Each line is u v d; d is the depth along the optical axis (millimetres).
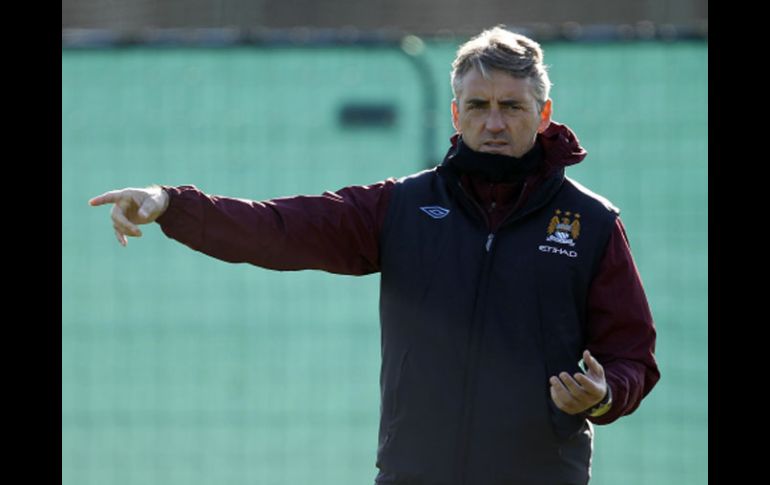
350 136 21578
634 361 10859
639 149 21359
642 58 21328
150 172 21797
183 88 21797
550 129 11328
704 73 21172
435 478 10641
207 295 21641
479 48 10961
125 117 21781
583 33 21406
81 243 21641
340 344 21469
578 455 10891
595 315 11000
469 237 10945
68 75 21734
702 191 21234
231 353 21531
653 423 21047
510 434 10586
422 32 24328
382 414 11125
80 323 21547
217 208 10672
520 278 10797
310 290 21562
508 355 10688
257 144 21734
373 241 11258
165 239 21641
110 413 21438
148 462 21422
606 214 11070
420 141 21453
